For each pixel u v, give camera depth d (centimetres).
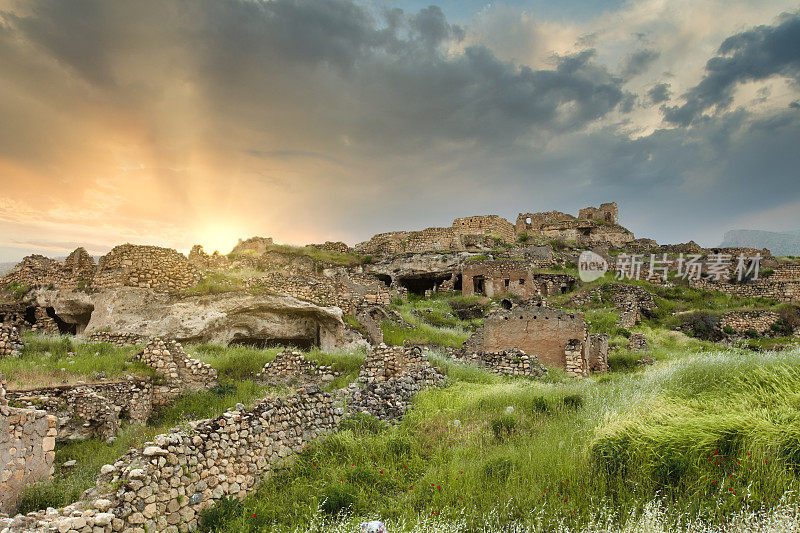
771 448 859
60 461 1028
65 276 2309
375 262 4388
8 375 1267
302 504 879
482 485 921
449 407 1373
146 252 2177
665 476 849
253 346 2255
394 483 958
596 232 6034
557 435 1094
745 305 3894
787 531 683
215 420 906
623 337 3059
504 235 5222
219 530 783
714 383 1223
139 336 1931
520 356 2041
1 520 662
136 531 708
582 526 770
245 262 3612
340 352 2084
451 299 3741
